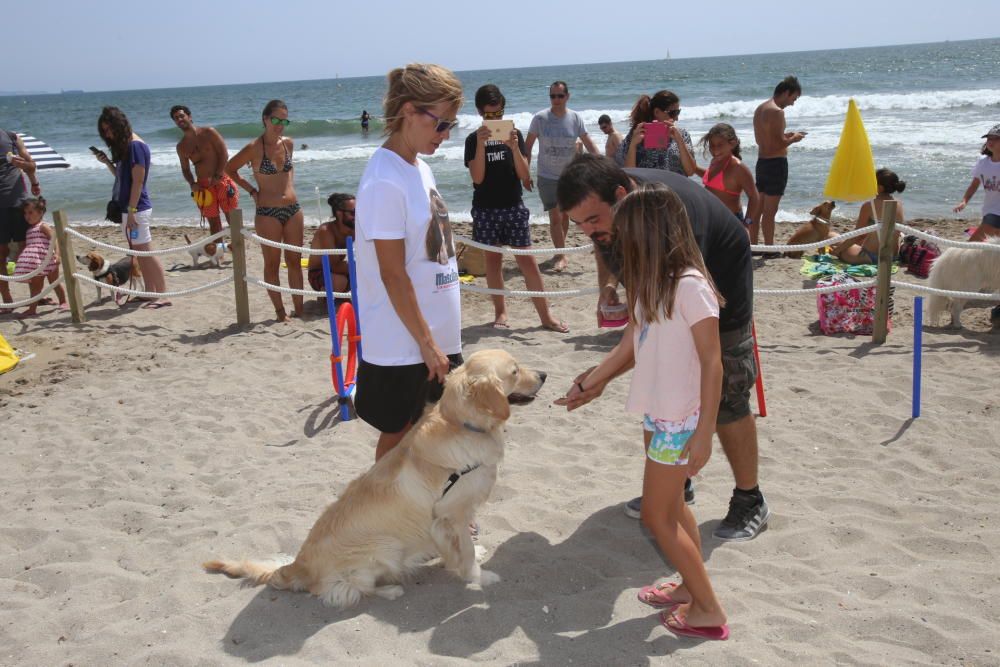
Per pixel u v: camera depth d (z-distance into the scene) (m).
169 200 18.19
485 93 7.13
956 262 6.73
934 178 14.89
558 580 3.50
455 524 3.35
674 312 2.71
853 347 6.52
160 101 94.75
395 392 3.50
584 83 61.25
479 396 3.25
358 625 3.15
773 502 4.10
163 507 4.41
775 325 7.32
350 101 66.81
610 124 10.53
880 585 3.31
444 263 3.51
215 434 5.40
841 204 13.62
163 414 5.80
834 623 3.08
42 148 12.64
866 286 6.54
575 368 6.44
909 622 3.03
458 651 3.01
